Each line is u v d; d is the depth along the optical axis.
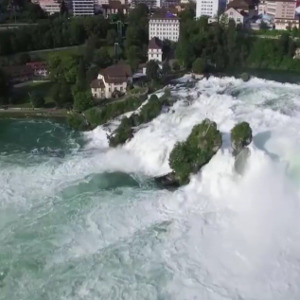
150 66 141.75
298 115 101.38
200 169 82.88
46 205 75.62
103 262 61.69
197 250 63.91
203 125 84.88
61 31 195.62
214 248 64.31
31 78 157.12
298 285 57.28
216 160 82.00
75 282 58.41
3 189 80.81
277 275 58.94
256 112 103.19
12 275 59.81
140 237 66.88
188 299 55.50
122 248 64.44
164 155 91.38
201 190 79.56
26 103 135.50
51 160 94.50
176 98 119.12
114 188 82.44
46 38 190.88
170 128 102.81
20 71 154.50
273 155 82.31
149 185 83.88
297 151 82.50
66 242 65.94
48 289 57.47
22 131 113.88
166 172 87.88
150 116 108.94
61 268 60.78
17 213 73.31
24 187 82.00
